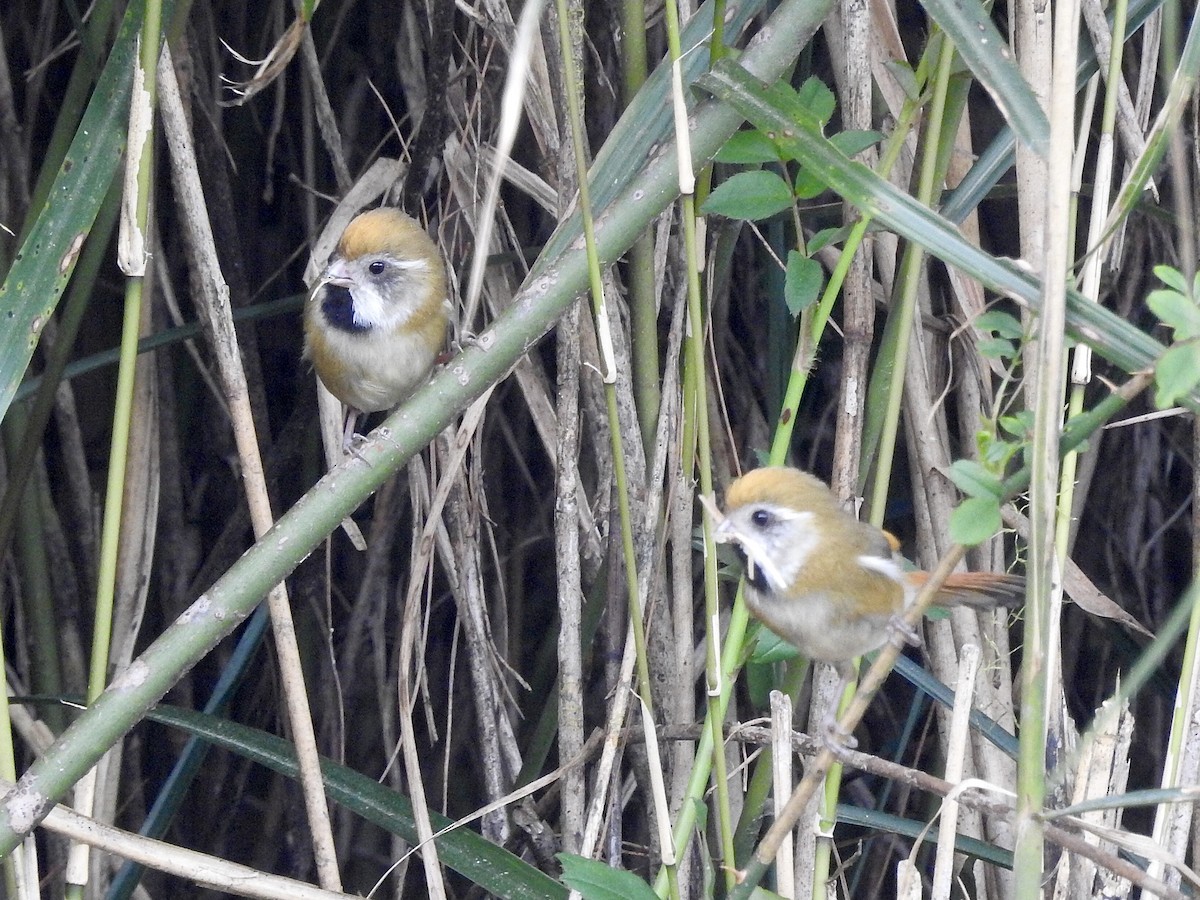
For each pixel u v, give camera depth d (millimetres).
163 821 7660
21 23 9641
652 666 6941
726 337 9758
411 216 8297
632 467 6660
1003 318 4410
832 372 10469
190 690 10039
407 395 8070
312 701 9781
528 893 6168
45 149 9703
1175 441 10023
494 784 7430
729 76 4801
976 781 4711
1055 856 6230
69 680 8680
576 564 6859
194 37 8203
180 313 9336
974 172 6176
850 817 6809
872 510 5930
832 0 5207
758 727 6711
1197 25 4383
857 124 6332
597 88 8008
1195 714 5805
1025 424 4258
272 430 10195
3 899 5438
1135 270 8891
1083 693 10125
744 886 4781
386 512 9516
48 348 9305
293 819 9758
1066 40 3893
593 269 4523
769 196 5348
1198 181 6398
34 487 8352
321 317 7793
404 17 8703
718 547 7027
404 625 6484
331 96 9820
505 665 7973
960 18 4383
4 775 5070
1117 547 10070
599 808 5973
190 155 5270
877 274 8086
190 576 9578
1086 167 8477
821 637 5812
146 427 7562
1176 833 5848
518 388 10172
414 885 10148
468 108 7766
